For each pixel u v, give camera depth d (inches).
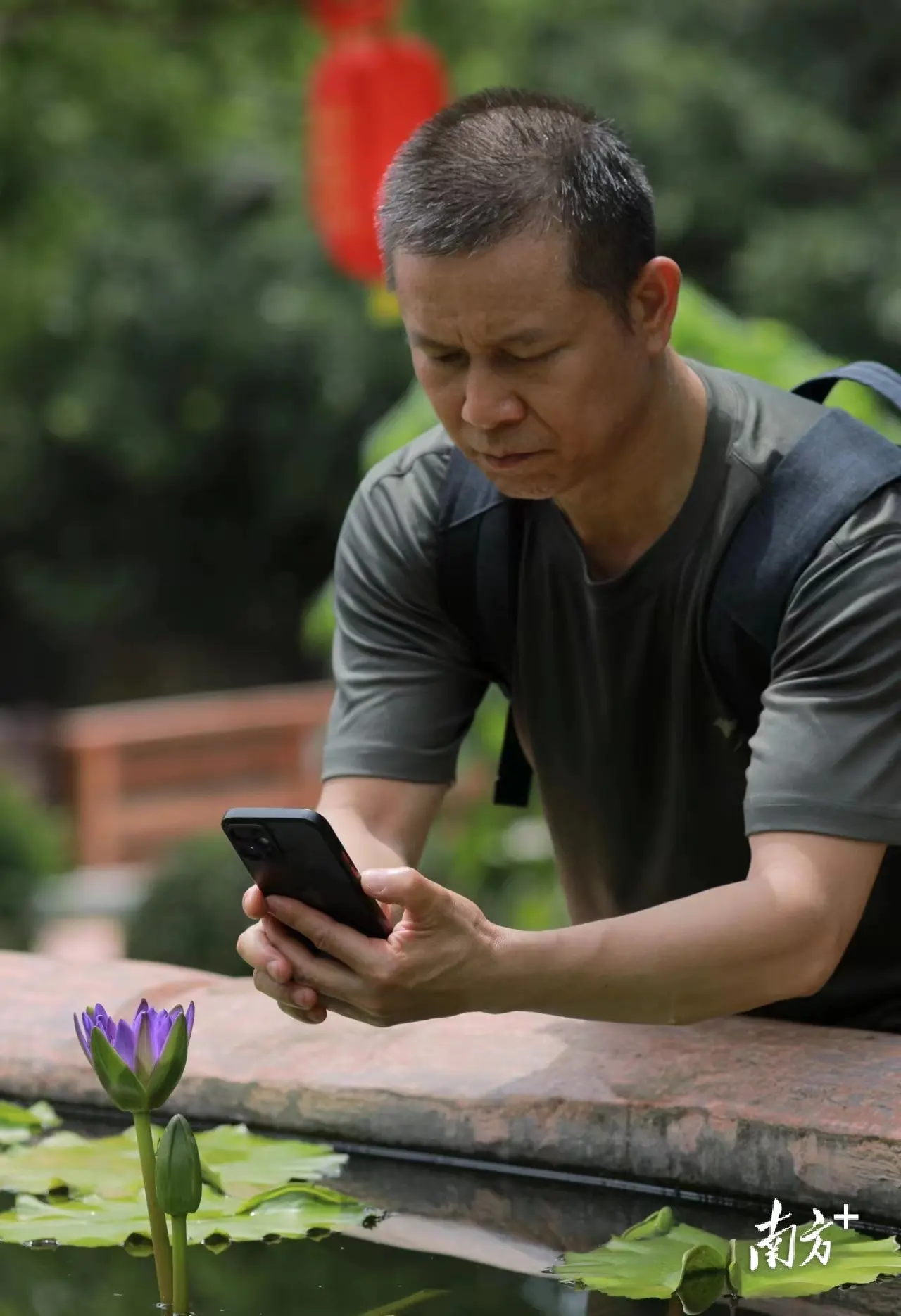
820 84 465.7
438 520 72.7
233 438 603.8
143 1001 58.3
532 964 60.1
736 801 71.9
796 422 68.0
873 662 63.1
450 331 59.4
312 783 453.7
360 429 574.6
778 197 459.8
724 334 134.7
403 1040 77.4
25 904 324.5
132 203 559.5
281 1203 68.7
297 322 531.5
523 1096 71.5
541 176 58.3
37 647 666.8
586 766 75.0
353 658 74.9
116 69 356.8
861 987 75.0
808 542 64.9
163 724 434.6
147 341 565.9
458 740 75.6
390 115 209.6
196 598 659.4
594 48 462.3
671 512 67.3
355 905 59.2
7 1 326.6
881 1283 60.2
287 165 549.6
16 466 612.1
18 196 373.7
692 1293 59.2
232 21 339.6
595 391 60.8
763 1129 65.7
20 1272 64.2
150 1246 65.7
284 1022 80.7
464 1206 70.3
